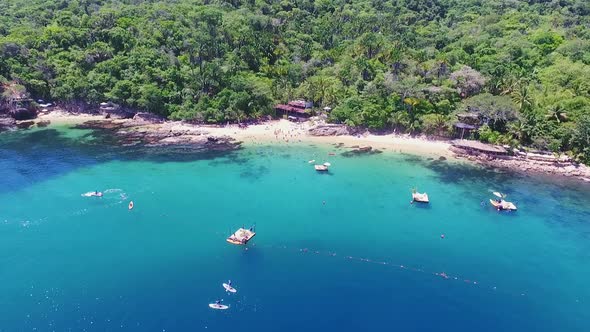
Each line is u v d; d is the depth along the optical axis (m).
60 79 155.88
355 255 82.19
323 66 174.00
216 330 63.19
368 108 141.50
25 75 153.38
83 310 65.75
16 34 165.75
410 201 103.44
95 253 78.75
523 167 123.50
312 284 73.69
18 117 147.50
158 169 114.56
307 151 130.38
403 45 169.88
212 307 67.38
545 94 142.75
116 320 64.19
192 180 109.00
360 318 66.38
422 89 143.62
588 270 80.44
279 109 155.00
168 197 100.00
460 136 138.62
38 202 94.94
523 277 77.81
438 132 139.62
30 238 82.19
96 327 62.78
